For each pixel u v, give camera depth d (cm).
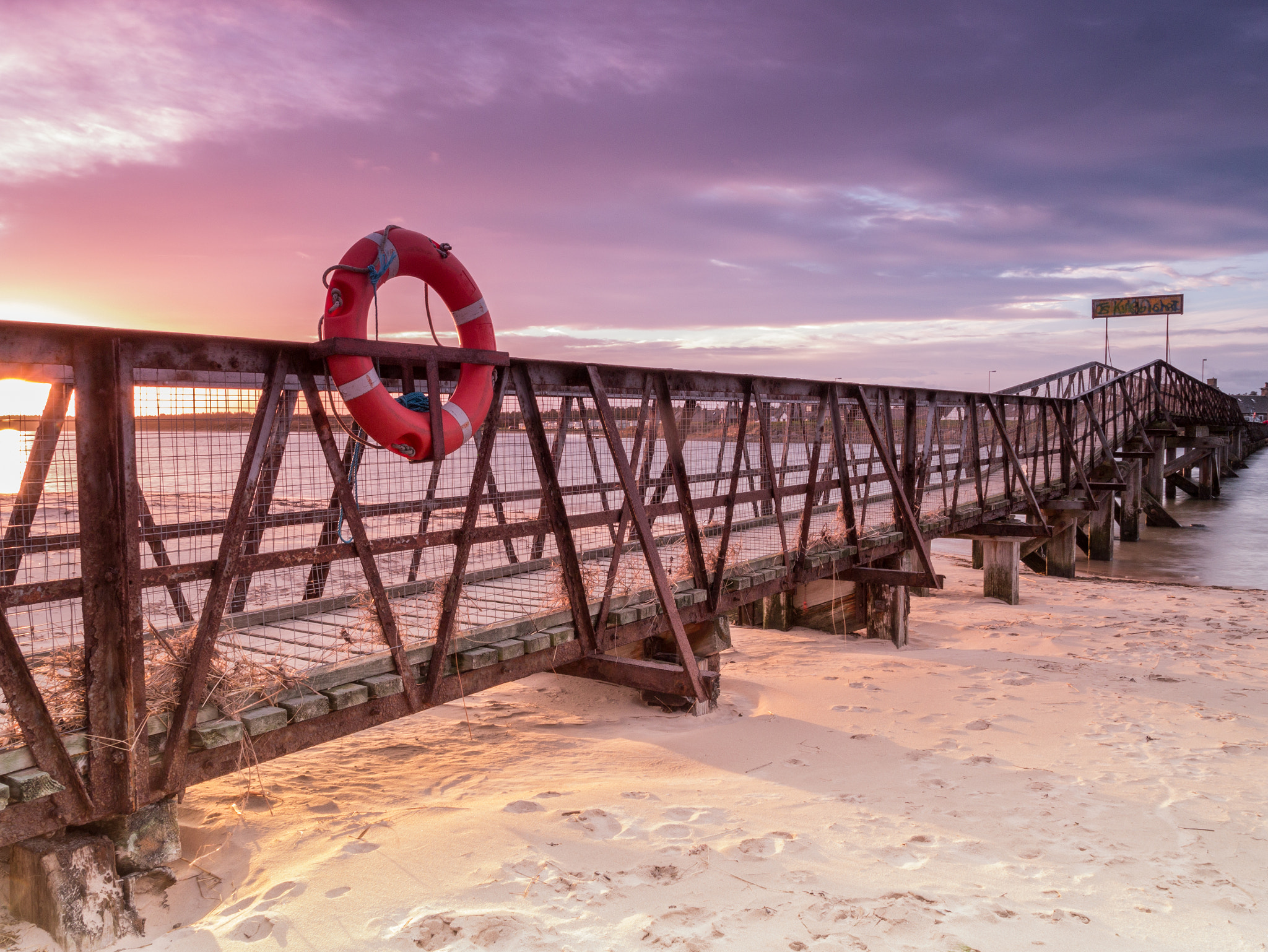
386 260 395
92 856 307
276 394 359
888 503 1113
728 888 331
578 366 507
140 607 316
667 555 702
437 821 394
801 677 696
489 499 627
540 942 291
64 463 324
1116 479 1692
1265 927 309
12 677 288
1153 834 391
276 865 358
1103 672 711
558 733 555
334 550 389
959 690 655
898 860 359
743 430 644
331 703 380
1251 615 983
